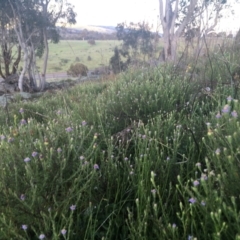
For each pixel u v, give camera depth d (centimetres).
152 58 842
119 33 2777
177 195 232
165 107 407
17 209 217
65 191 245
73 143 287
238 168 194
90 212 214
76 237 213
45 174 235
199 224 200
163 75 539
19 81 2511
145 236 191
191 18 1758
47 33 2903
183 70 589
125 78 706
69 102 672
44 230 210
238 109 263
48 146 270
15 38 2869
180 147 301
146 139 278
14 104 745
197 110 384
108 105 449
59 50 4297
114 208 239
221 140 227
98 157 299
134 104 427
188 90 446
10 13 2648
